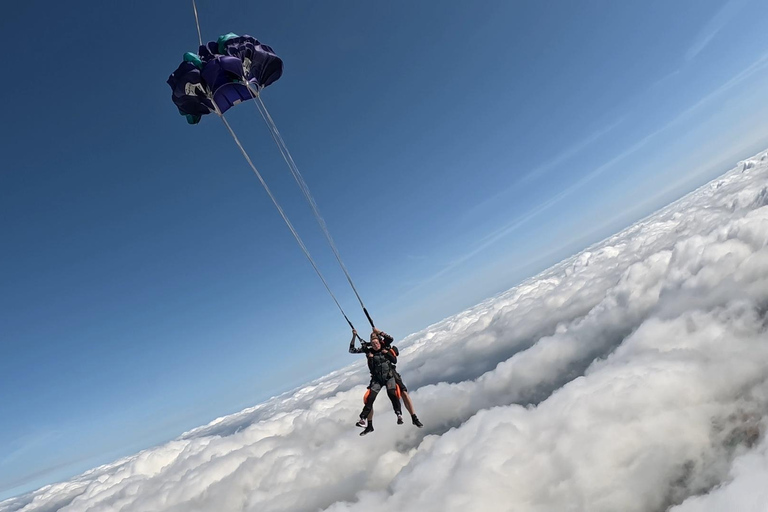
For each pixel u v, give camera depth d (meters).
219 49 12.00
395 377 11.55
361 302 12.37
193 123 12.94
